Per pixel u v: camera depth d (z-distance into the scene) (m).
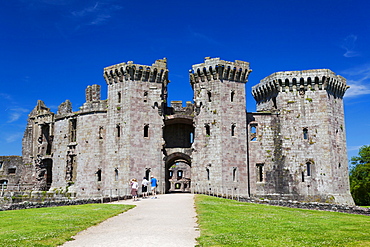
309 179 59.47
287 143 61.19
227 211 31.92
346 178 63.06
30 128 76.56
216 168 56.97
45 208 33.38
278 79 62.78
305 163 60.06
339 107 64.62
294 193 59.44
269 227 22.91
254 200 44.12
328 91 62.19
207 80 60.12
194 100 60.75
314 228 22.58
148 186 56.84
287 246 17.28
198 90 60.53
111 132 59.59
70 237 19.70
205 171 57.81
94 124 62.88
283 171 60.47
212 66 59.22
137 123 58.16
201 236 19.81
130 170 56.44
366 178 82.38
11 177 80.19
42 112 73.69
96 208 33.34
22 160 76.69
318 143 60.28
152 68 59.69
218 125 58.12
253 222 25.14
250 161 60.97
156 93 59.97
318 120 60.91
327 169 59.25
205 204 37.41
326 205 35.84
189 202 40.44
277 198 59.38
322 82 61.62
